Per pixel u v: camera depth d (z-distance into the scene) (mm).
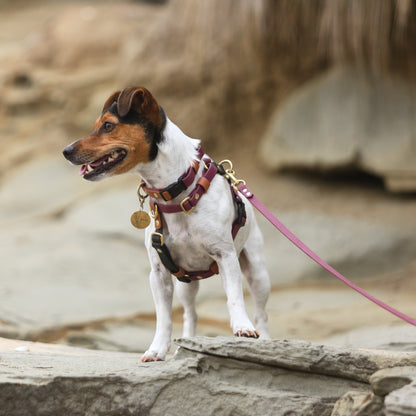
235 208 3625
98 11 16203
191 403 3023
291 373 3123
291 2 11203
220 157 13062
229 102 13195
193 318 4297
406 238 9906
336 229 10180
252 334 3244
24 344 4297
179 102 13500
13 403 2871
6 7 20688
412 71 11258
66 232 10680
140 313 6992
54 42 15641
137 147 3238
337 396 3062
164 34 13727
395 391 2660
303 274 8992
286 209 11188
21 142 14484
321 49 11594
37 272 8633
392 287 8625
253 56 12648
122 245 10156
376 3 10375
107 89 14266
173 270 3494
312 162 11695
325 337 5863
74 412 2955
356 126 11461
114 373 3033
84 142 3184
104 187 12641
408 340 4816
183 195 3375
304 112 12062
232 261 3398
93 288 8078
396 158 10953
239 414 3002
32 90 15000
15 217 12062
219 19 12703
